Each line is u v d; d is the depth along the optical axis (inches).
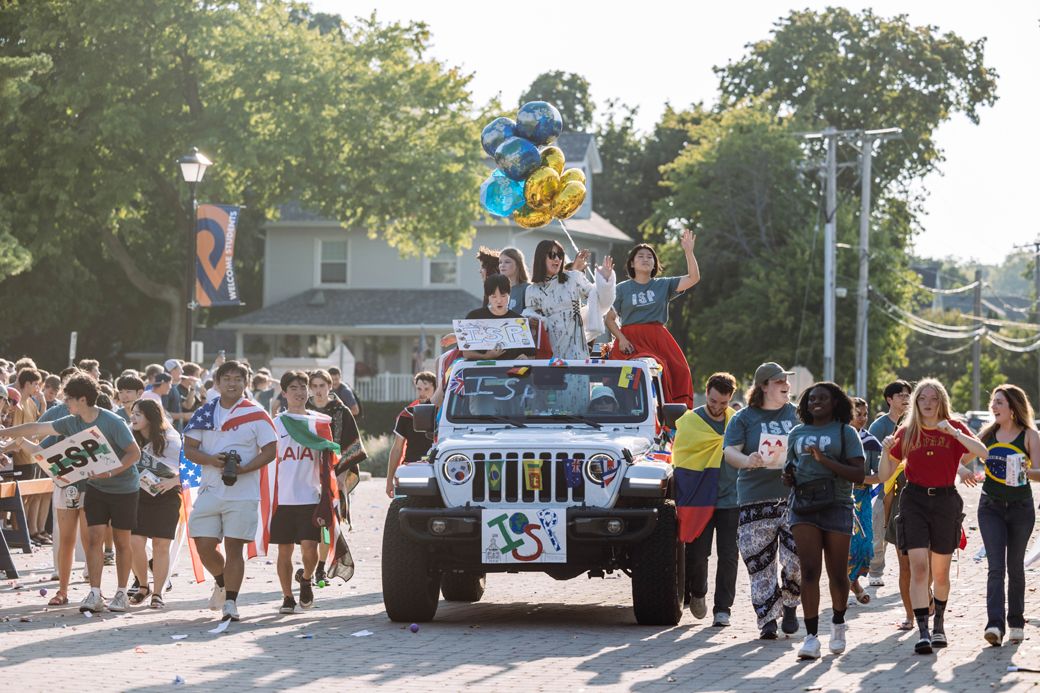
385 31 3257.9
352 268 3917.3
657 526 844.6
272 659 725.3
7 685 648.4
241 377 845.2
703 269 4276.6
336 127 3088.1
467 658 730.8
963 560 1258.0
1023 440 786.8
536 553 829.8
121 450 897.5
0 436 890.1
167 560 940.0
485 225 3823.8
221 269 2062.0
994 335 5777.6
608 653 748.0
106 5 2972.4
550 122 1023.0
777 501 801.6
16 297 3668.8
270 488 901.8
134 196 3144.7
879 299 4143.7
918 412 770.2
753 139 4247.0
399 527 853.8
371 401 3703.3
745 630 840.3
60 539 939.3
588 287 962.7
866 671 693.3
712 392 847.1
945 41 4881.9
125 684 652.7
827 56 4815.5
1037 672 686.5
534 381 919.7
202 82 3125.0
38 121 3115.2
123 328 4030.5
